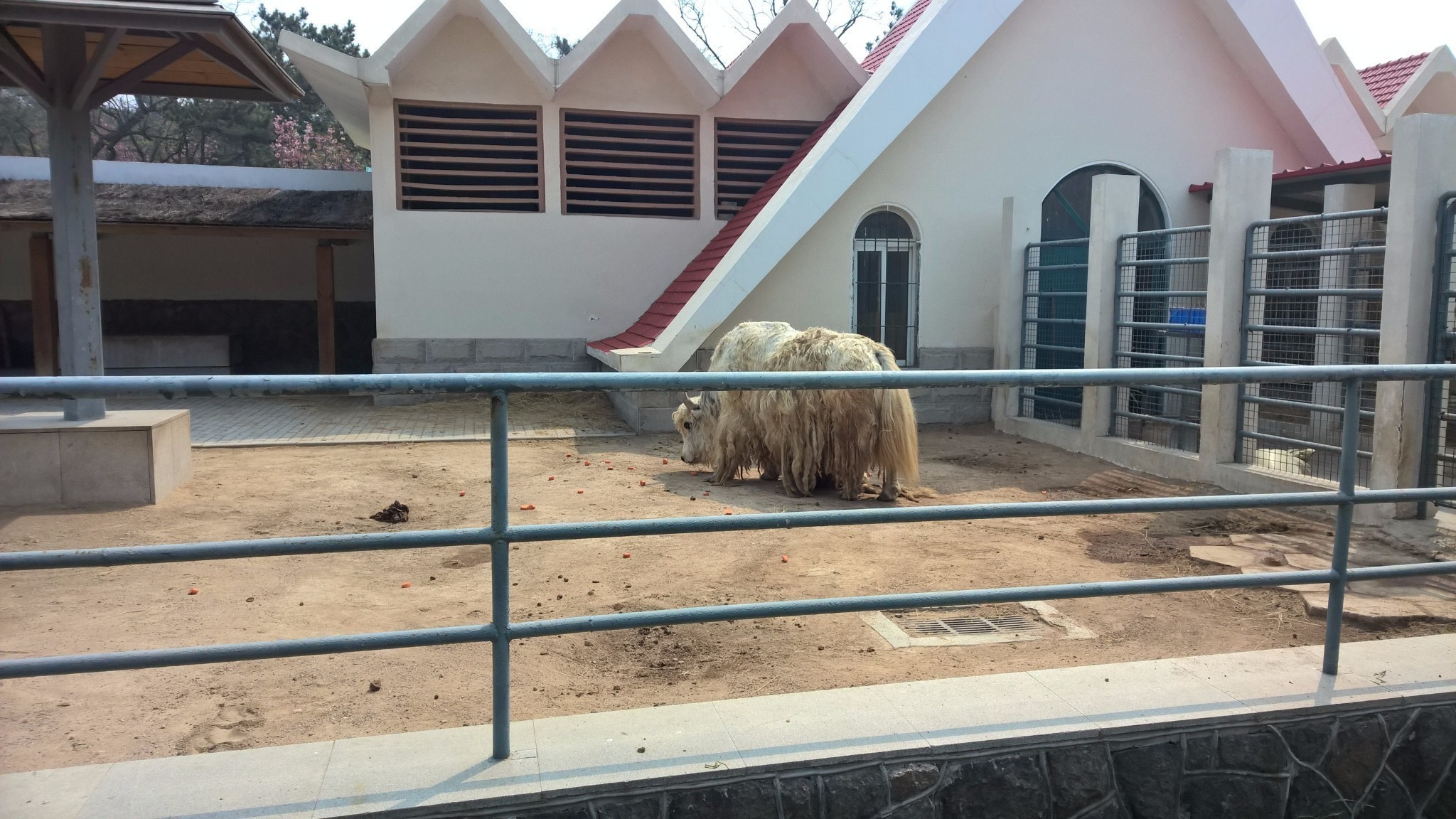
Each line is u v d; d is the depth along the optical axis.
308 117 39.06
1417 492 4.18
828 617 5.54
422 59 14.59
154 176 16.66
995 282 13.76
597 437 12.26
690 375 3.34
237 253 19.00
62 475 8.05
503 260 15.05
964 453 11.36
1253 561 6.63
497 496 3.26
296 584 6.14
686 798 3.30
